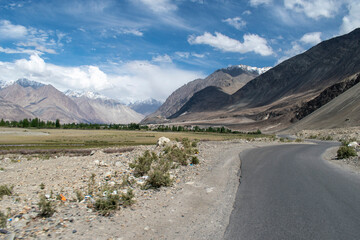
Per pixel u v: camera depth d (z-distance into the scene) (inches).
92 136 4165.8
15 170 644.1
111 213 273.6
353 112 4328.3
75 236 212.5
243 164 647.1
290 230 232.1
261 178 470.6
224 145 1330.0
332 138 2517.2
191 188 390.0
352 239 213.6
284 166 620.4
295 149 1160.8
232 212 281.4
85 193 363.3
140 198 334.3
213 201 323.3
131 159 744.3
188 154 793.6
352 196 345.7
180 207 297.6
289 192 367.6
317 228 236.4
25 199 328.2
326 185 413.4
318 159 790.5
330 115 5036.9
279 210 287.7
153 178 400.2
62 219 252.7
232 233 225.8
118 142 2918.3
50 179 489.7
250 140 1969.7
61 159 910.4
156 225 242.4
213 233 225.6
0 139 3115.2
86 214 270.2
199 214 274.5
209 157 790.5
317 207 298.2
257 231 229.8
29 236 209.9
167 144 1010.1
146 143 2768.2
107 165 656.4
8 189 359.6
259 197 341.7
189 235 221.0
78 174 539.8
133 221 251.6
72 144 2586.1
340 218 262.1
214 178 467.2
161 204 308.0
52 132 5403.5
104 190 369.1
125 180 431.2
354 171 556.7
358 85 5369.1
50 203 280.8
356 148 1122.0
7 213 262.1
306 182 436.1
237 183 428.8
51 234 215.5
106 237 212.8
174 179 455.2
